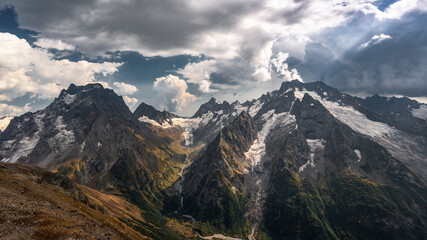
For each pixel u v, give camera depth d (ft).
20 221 238.48
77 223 295.69
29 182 415.85
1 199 274.36
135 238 490.90
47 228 244.42
